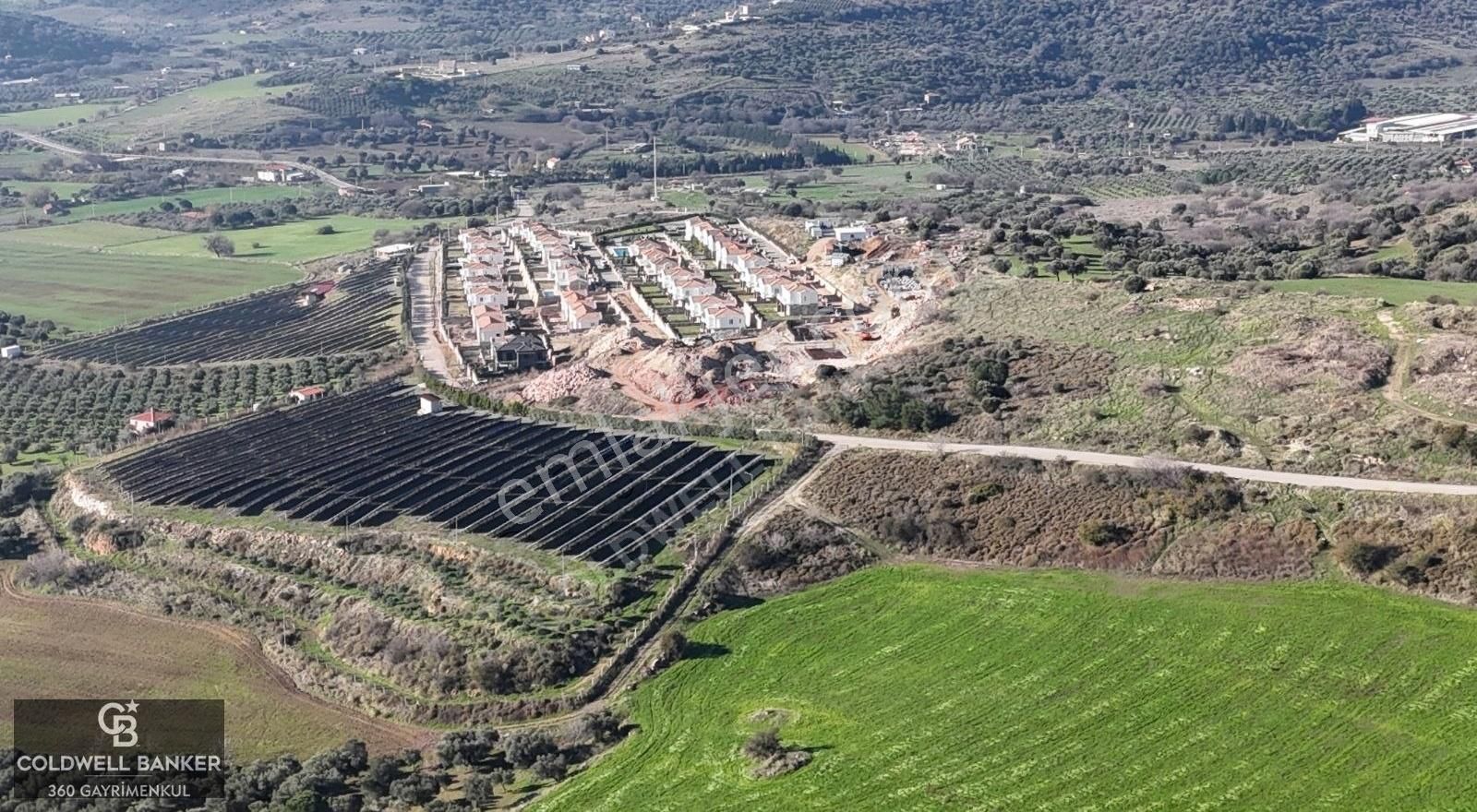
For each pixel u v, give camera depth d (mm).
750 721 110562
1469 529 121938
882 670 115812
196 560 149125
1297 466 136375
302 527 150250
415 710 118375
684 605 127312
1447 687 105812
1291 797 95062
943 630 121062
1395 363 150375
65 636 137250
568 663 119812
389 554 142250
